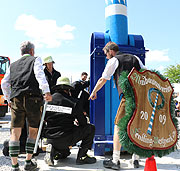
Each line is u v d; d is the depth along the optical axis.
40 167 3.25
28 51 3.09
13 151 2.76
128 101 2.52
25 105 2.80
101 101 4.19
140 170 3.12
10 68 3.00
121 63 3.18
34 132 2.93
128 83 2.53
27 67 2.88
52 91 3.91
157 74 2.71
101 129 4.15
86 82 5.39
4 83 3.02
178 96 2.86
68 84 3.42
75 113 3.29
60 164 3.41
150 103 2.57
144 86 2.59
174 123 2.71
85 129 3.39
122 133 2.46
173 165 3.43
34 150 2.80
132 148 2.42
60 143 3.30
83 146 3.43
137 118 2.48
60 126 3.29
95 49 4.14
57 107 3.28
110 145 4.00
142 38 4.39
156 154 2.51
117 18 4.29
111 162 3.16
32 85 2.82
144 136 2.47
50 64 4.46
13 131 2.83
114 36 4.24
